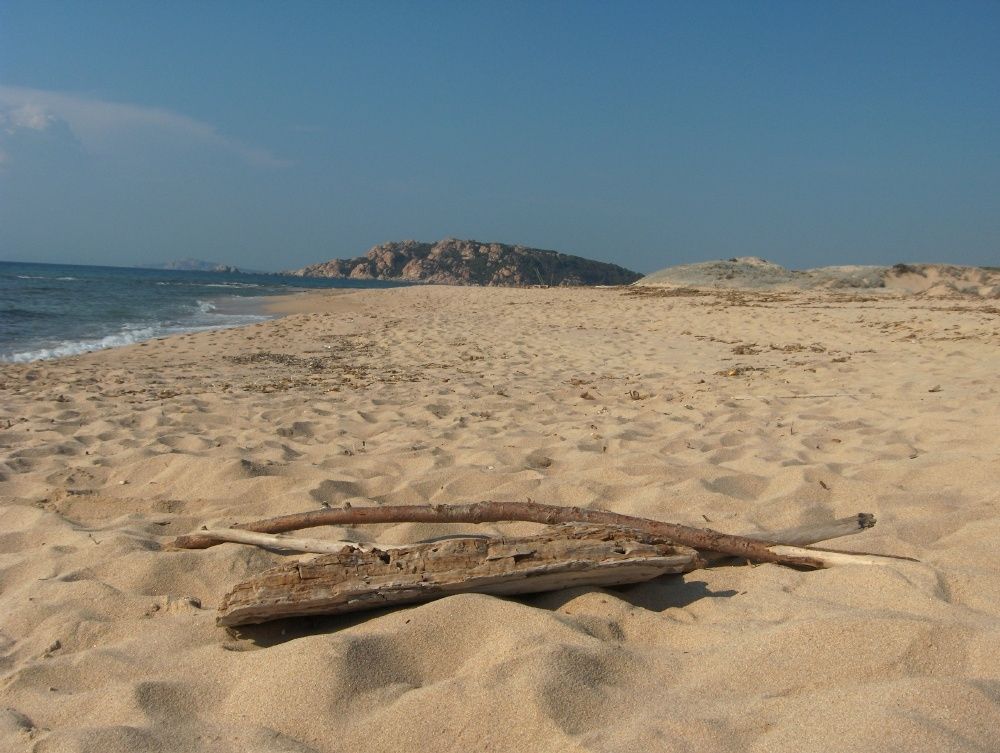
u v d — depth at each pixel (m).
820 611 2.72
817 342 12.16
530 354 12.05
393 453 5.53
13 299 24.86
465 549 3.03
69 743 2.26
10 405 7.65
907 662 2.31
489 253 173.88
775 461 4.89
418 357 12.04
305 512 3.89
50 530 4.17
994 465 4.30
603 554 3.07
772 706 2.16
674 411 6.83
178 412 7.33
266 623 2.98
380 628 2.79
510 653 2.51
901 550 3.40
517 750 2.14
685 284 27.97
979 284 23.97
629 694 2.33
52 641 3.00
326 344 14.06
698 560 3.23
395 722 2.28
